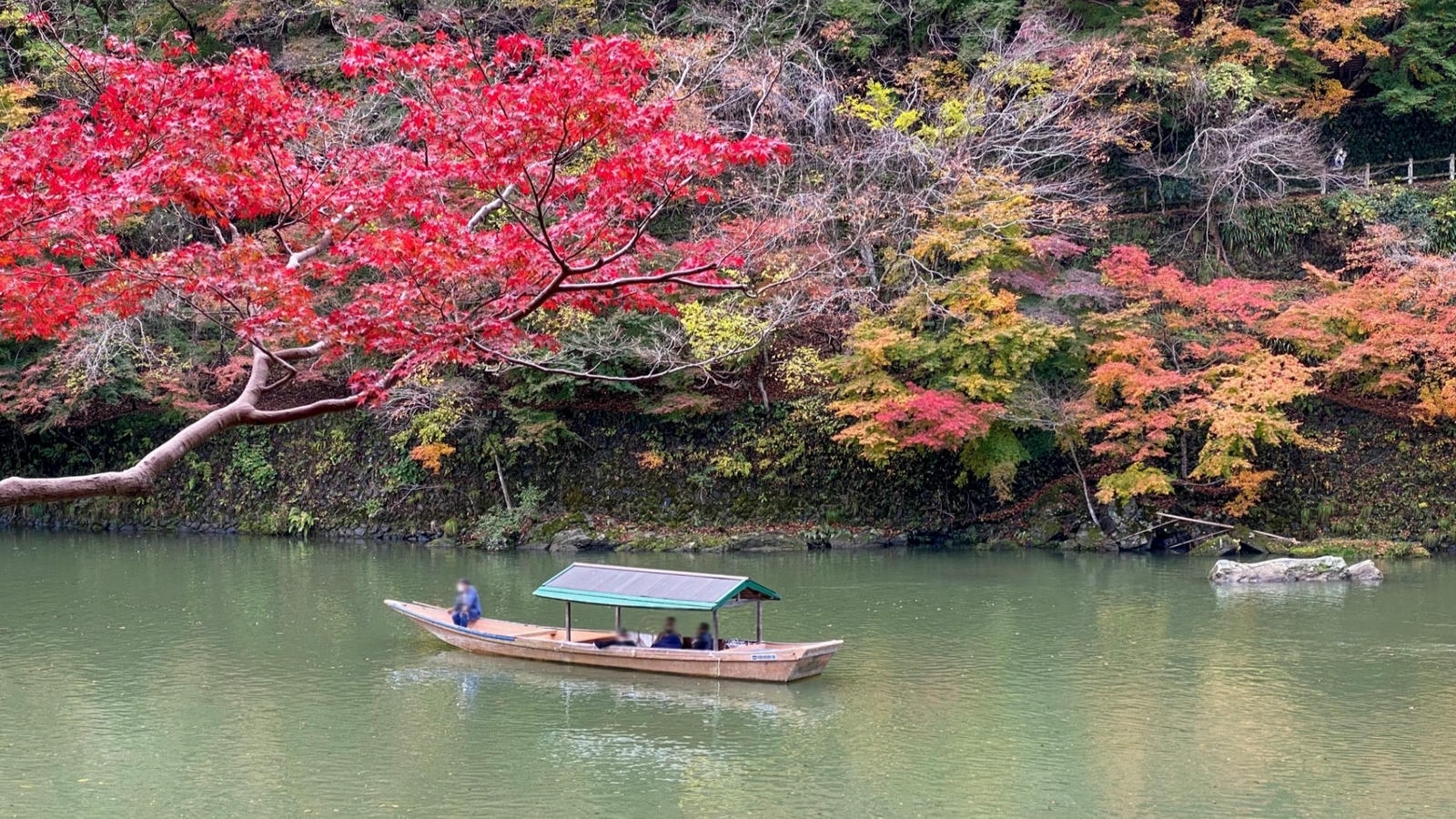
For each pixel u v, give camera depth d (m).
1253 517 32.81
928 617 24.03
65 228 10.89
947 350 31.91
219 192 11.38
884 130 33.81
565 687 19.19
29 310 11.38
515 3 36.22
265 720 17.33
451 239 11.32
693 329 31.34
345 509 35.94
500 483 34.66
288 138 13.89
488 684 19.31
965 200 31.89
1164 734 16.52
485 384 35.16
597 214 11.21
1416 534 32.12
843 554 31.95
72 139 11.84
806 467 33.88
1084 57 34.34
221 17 37.19
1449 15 39.38
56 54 30.80
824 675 19.77
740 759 15.64
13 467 38.69
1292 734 16.42
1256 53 37.59
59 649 21.50
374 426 36.38
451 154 12.20
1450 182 37.38
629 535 33.25
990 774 14.98
